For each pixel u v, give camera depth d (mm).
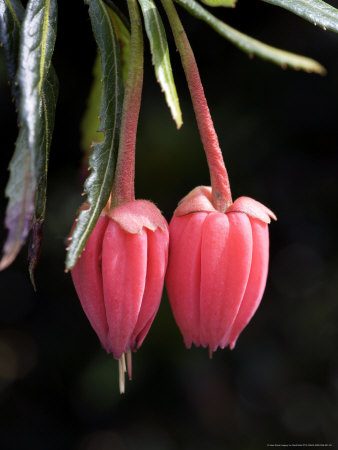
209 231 335
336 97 701
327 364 739
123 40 366
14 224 312
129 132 333
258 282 339
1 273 718
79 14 586
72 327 744
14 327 757
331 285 737
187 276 336
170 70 328
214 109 686
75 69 623
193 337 340
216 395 743
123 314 331
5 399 778
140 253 330
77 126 639
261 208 340
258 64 685
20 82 321
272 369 741
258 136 697
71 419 771
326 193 722
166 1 335
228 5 358
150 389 731
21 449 764
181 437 744
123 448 746
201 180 668
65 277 731
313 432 758
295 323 745
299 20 679
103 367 725
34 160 315
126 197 333
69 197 672
